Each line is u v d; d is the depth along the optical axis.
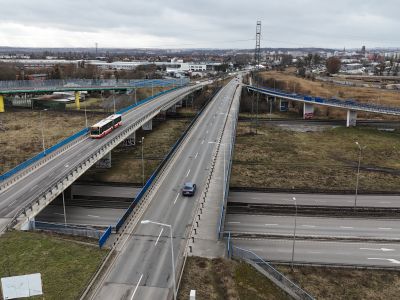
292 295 44.25
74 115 151.50
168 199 61.16
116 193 77.19
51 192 57.66
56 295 38.03
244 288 41.56
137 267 43.31
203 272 42.94
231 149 85.12
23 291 34.59
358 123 149.88
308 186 83.31
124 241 48.78
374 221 65.88
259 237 59.94
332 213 68.56
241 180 86.38
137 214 55.84
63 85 165.38
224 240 49.62
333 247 57.09
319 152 110.19
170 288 39.91
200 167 76.19
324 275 50.12
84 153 81.94
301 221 65.75
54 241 48.03
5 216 53.25
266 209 70.31
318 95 198.38
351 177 89.25
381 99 187.50
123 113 125.94
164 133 129.00
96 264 43.38
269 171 93.00
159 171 72.81
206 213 56.41
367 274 50.44
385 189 81.81
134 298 38.25
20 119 142.62
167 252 46.44
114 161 97.31
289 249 56.53
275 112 175.38
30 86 158.25
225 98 171.88
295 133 133.25
